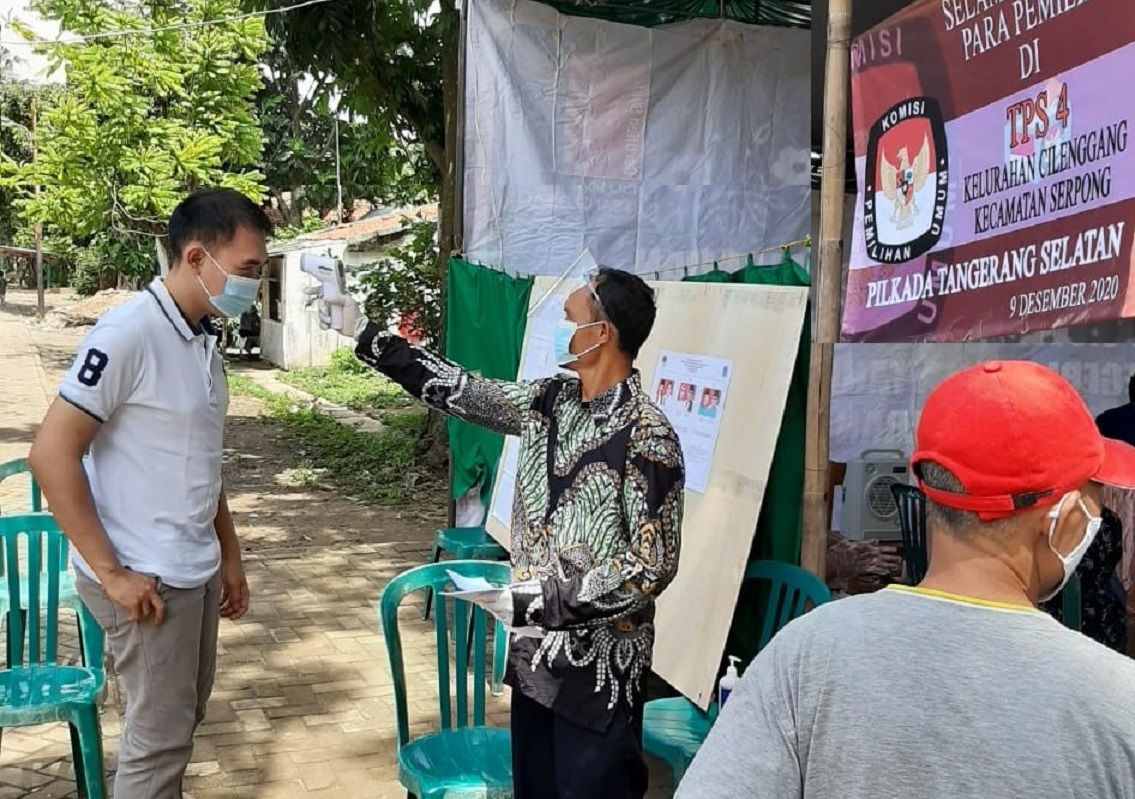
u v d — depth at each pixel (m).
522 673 2.34
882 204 2.86
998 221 2.44
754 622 3.53
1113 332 5.00
